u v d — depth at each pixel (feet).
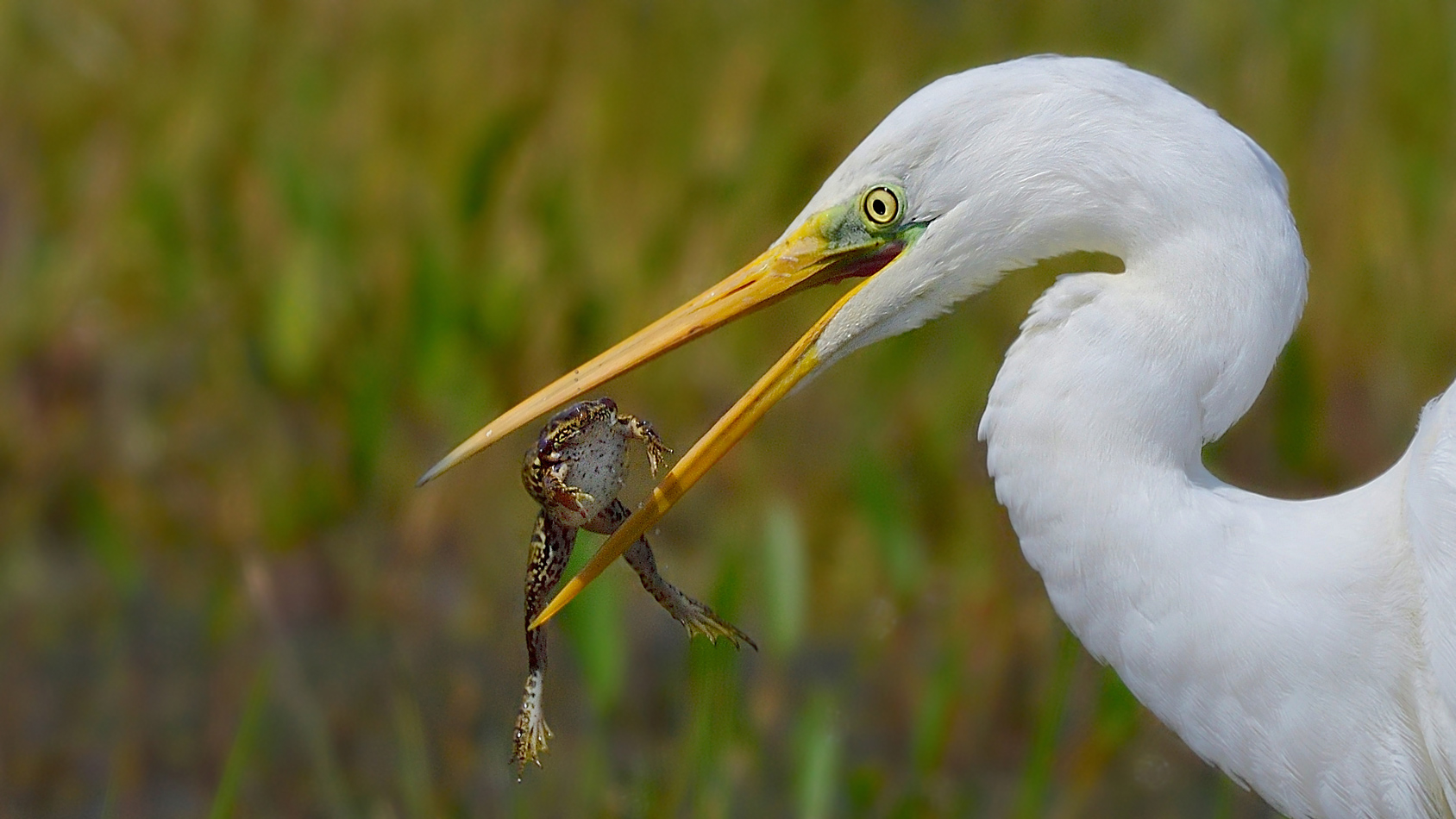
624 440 12.92
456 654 24.58
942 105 14.08
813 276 14.71
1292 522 13.65
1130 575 13.41
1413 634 13.47
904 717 23.29
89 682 24.12
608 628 17.99
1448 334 27.27
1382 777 13.70
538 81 31.32
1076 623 13.85
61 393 29.01
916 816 19.61
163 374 29.43
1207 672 13.56
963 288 14.49
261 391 28.60
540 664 13.08
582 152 30.12
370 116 31.04
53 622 25.41
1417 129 28.58
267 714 23.48
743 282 14.82
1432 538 13.14
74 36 34.01
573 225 28.71
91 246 30.58
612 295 28.17
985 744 22.84
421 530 26.71
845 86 30.73
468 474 27.12
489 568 26.16
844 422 27.55
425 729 22.91
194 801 22.09
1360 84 28.84
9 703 23.66
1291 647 13.41
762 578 24.11
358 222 29.86
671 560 25.98
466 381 27.09
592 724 22.24
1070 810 20.40
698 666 18.02
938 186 14.20
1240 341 13.23
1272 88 28.96
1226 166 13.25
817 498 26.37
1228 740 13.84
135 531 27.22
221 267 30.01
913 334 27.37
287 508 27.02
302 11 32.96
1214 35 29.86
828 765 17.71
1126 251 13.67
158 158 31.07
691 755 18.58
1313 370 26.50
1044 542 13.62
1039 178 13.78
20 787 22.18
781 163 29.14
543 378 27.81
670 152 29.99
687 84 30.89
